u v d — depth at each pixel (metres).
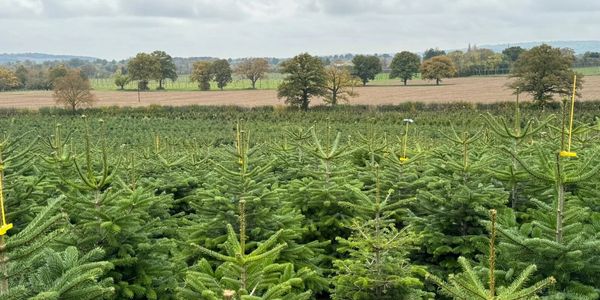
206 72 126.56
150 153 16.72
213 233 9.29
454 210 9.21
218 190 9.44
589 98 69.56
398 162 12.06
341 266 7.35
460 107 63.72
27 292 5.04
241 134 10.31
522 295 4.86
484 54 163.38
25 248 4.93
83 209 7.60
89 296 5.16
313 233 10.29
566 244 6.49
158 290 7.50
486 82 120.81
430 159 13.69
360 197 8.66
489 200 9.13
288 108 72.19
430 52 178.38
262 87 139.75
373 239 7.07
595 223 7.37
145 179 12.02
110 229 7.17
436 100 81.69
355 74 121.38
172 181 12.92
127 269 7.35
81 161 13.87
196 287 5.70
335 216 10.31
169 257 9.38
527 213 9.69
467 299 5.10
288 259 8.77
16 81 129.38
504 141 14.21
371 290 7.08
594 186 9.18
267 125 48.75
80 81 69.38
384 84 127.94
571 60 63.22
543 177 6.86
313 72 70.19
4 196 9.31
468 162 10.55
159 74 122.25
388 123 49.97
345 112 62.38
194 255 9.09
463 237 8.95
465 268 5.48
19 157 11.10
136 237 7.56
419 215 10.70
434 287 8.85
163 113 66.88
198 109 69.88
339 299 7.33
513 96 83.38
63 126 48.09
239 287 5.71
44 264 5.91
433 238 9.05
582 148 12.98
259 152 17.75
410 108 65.50
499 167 11.62
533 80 61.56
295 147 16.95
